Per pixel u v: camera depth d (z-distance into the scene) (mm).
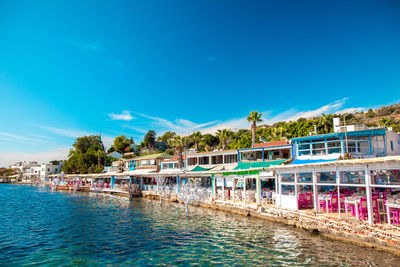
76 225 21625
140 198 44688
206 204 29859
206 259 12805
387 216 13516
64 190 74812
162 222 22141
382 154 27375
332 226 15297
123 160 72188
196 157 48031
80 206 35094
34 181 118750
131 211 29359
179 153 51594
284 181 21453
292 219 19000
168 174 41438
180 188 38656
